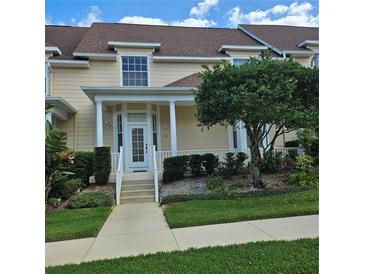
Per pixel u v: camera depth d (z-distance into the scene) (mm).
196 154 11469
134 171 12281
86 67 13211
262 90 7465
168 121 13484
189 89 11266
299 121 8023
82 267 3836
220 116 8336
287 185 9656
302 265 3527
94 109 13172
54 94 12922
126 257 4172
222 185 9617
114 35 14828
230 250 4180
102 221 6449
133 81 13594
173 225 5797
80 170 10156
